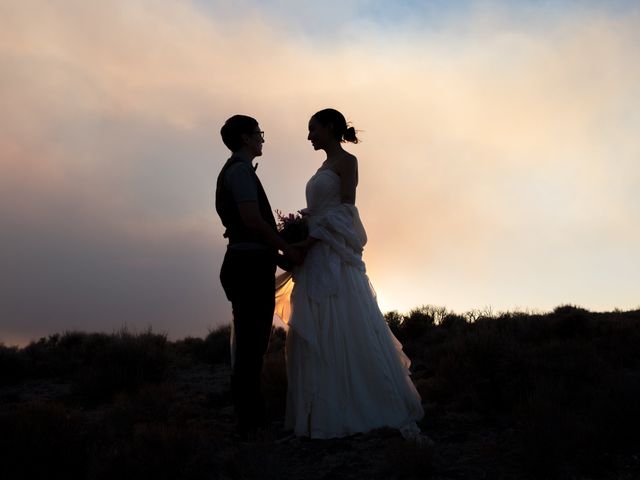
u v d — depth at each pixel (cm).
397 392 536
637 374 648
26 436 418
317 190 562
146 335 1184
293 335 557
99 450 443
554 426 445
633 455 430
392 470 422
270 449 455
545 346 780
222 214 534
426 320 1178
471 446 473
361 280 564
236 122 537
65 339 1237
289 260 556
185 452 426
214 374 945
